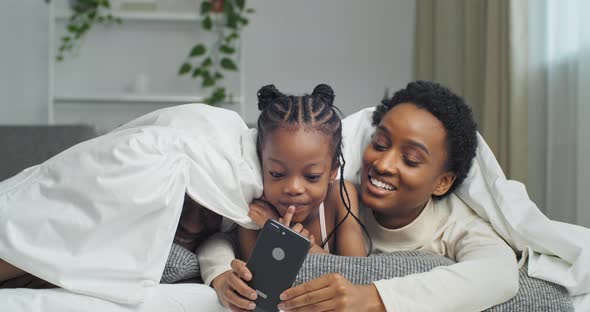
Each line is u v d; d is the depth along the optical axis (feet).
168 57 10.50
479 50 7.98
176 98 9.94
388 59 10.77
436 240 3.43
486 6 7.67
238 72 10.49
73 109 10.37
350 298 2.49
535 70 6.82
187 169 2.78
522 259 3.10
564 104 6.40
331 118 3.18
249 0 10.68
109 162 2.60
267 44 10.70
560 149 6.45
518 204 3.21
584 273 2.88
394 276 2.75
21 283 2.88
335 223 3.46
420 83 3.41
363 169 3.35
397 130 3.20
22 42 8.89
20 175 2.83
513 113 6.79
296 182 3.01
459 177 3.48
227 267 2.92
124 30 10.45
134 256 2.62
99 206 2.56
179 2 10.61
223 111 3.39
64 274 2.52
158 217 2.65
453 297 2.61
